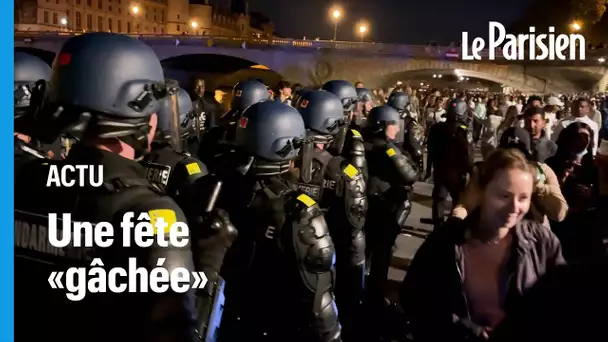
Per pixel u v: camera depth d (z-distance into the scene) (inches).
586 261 94.0
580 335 87.4
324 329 96.5
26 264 59.8
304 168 111.1
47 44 1870.1
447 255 90.0
